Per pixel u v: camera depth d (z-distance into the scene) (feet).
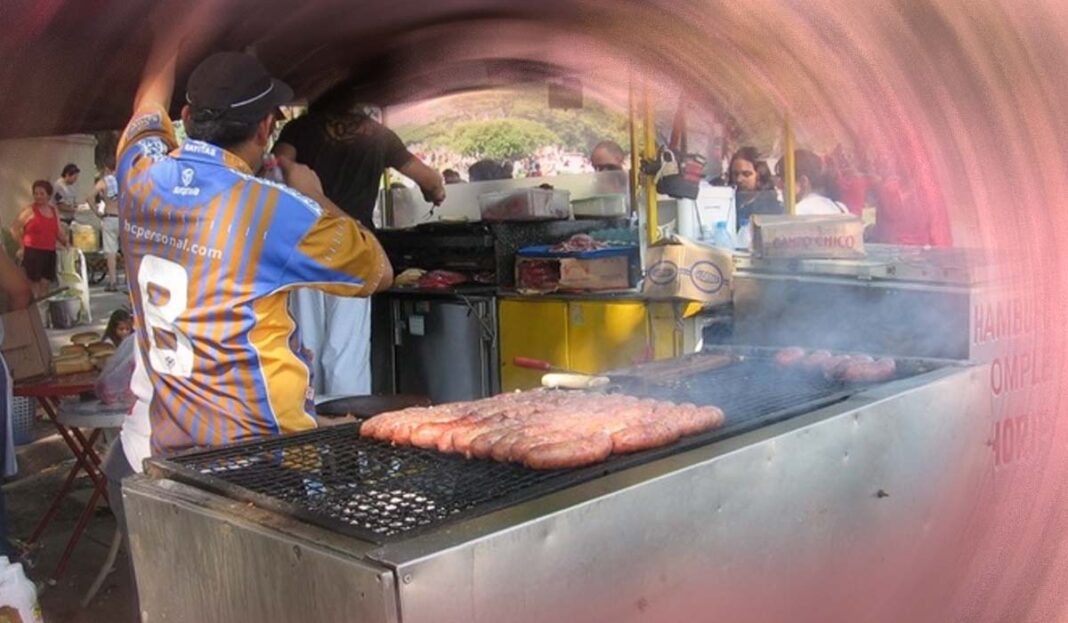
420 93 14.84
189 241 6.68
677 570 5.55
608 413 6.73
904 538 8.01
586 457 5.62
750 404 7.54
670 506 5.45
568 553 4.85
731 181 16.79
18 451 17.89
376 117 15.28
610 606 5.13
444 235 16.69
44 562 12.58
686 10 14.33
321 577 4.46
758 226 11.21
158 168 6.82
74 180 31.32
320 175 14.34
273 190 6.74
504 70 15.21
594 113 19.27
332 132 14.19
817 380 8.74
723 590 5.94
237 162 6.95
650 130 14.48
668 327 13.05
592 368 13.94
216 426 7.00
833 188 18.07
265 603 4.90
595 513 4.97
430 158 21.12
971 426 8.89
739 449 5.98
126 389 10.91
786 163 15.70
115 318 13.56
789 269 10.87
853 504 7.22
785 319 11.02
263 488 5.63
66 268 30.86
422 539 4.44
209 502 5.37
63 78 9.29
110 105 9.90
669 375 9.00
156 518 5.66
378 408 10.47
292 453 6.48
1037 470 10.18
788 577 6.56
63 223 30.78
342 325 14.37
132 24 8.92
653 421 6.28
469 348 15.39
